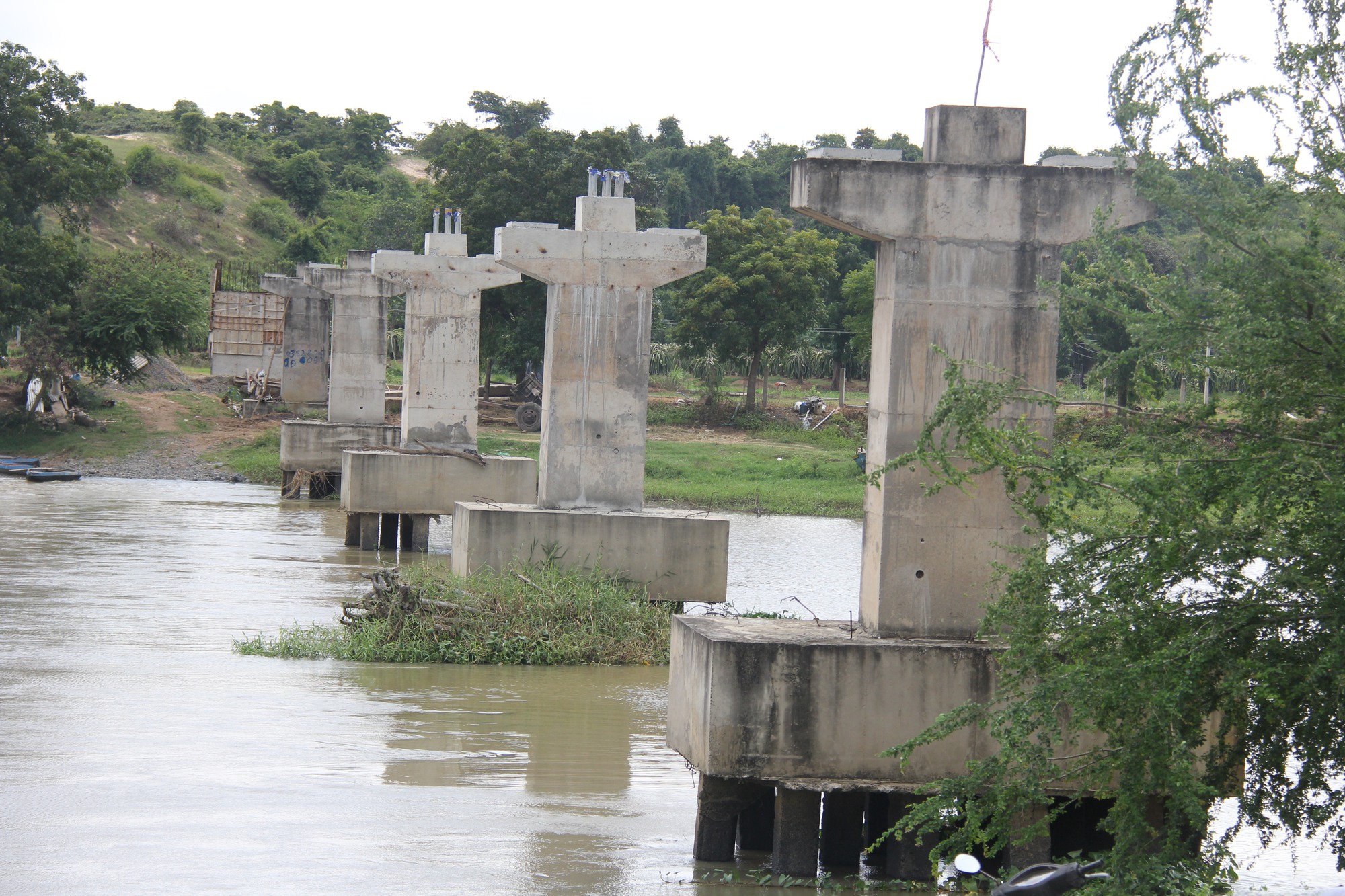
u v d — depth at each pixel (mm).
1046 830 13625
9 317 74125
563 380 30703
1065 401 13586
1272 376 12172
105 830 15711
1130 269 13023
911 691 15375
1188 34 12648
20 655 25547
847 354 104250
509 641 27203
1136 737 12336
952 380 13961
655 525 30469
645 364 30922
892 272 16688
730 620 17328
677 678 16953
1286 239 12555
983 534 16375
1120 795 12562
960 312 16609
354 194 167125
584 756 20062
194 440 73688
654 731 21797
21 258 73000
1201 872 12914
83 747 19219
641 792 18391
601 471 30891
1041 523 13539
